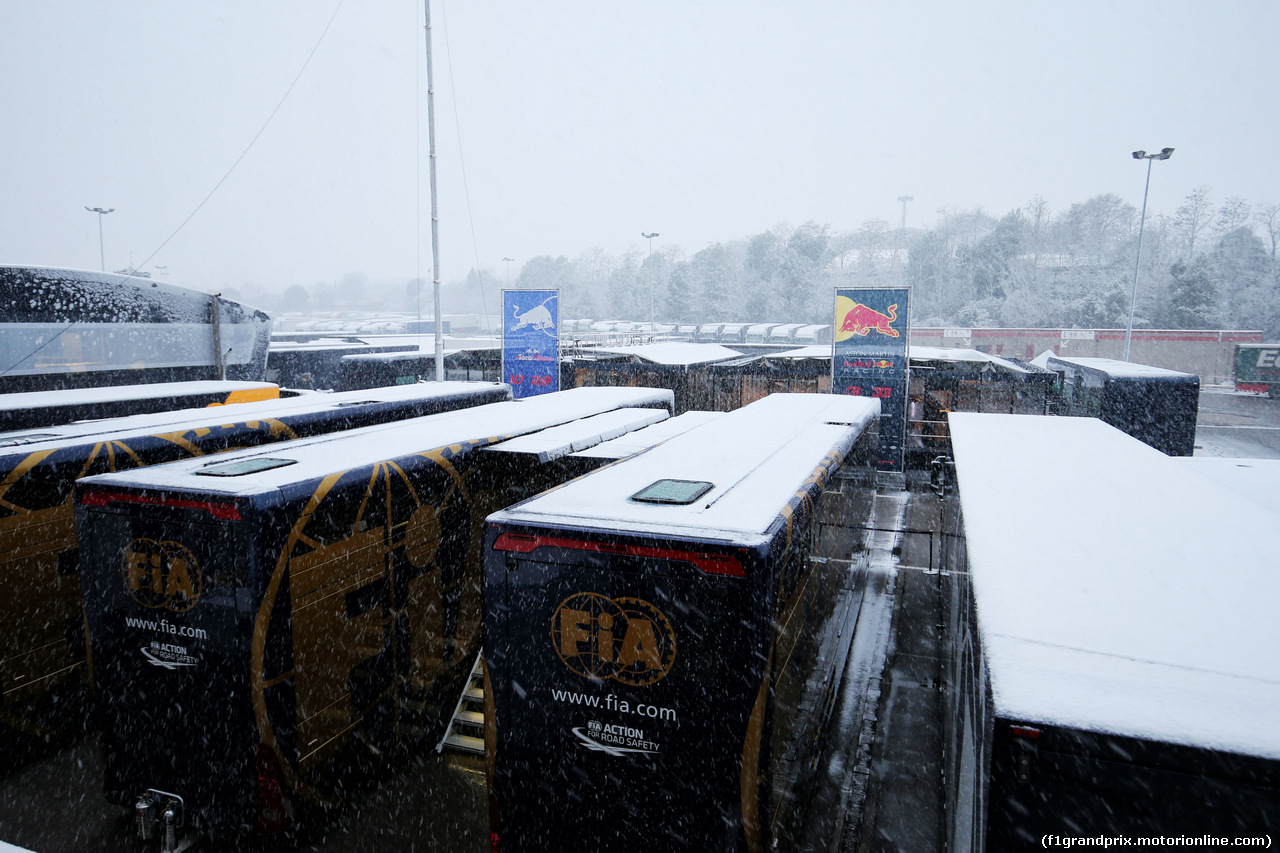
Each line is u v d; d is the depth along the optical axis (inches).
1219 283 2746.1
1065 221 3587.6
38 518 275.6
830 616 286.7
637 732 181.2
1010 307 3016.7
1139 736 107.4
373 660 259.1
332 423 372.2
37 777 273.4
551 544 182.4
